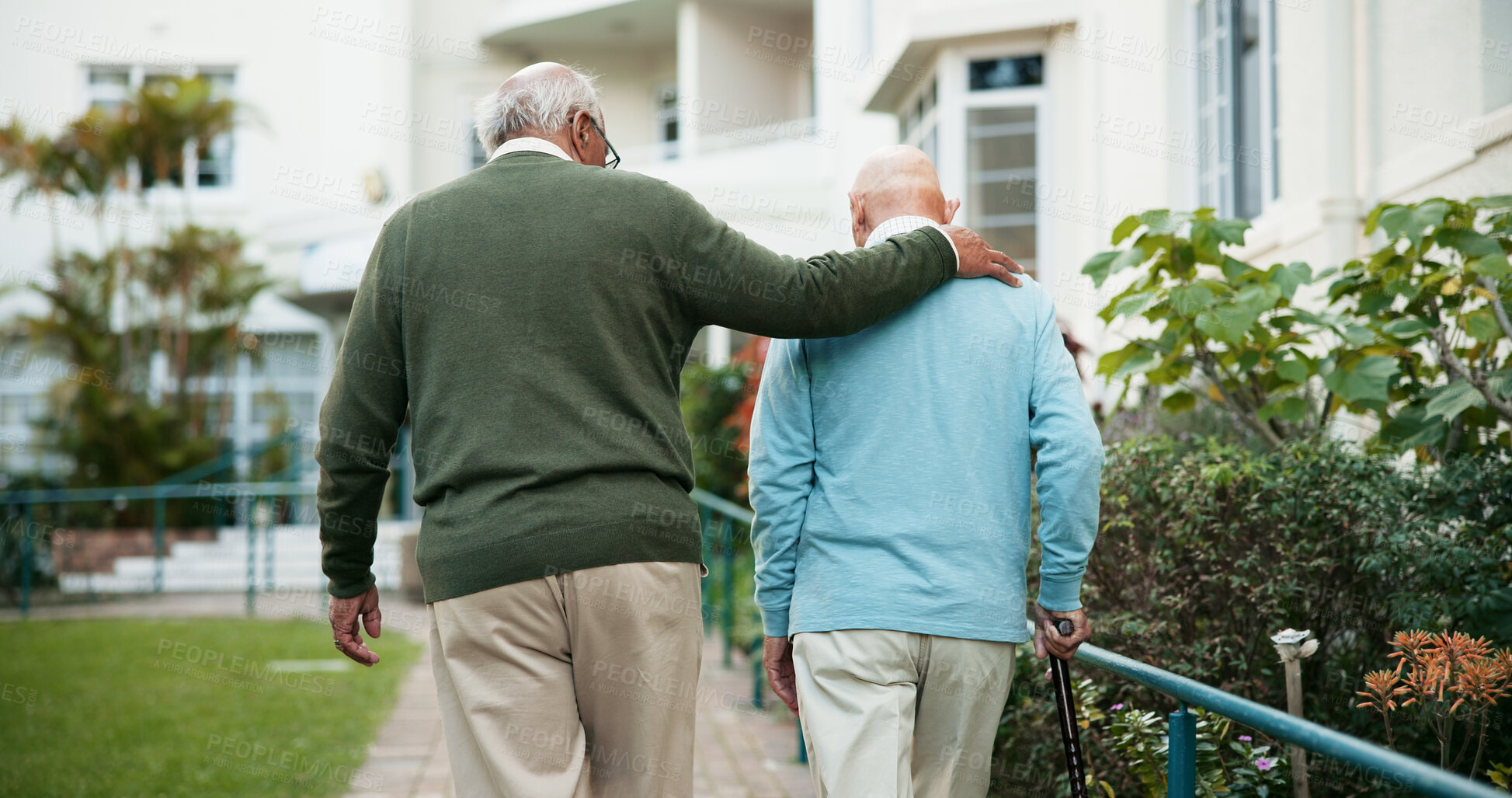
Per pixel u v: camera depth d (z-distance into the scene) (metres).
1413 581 2.61
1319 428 3.12
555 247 1.89
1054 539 1.90
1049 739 2.91
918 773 1.98
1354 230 4.34
